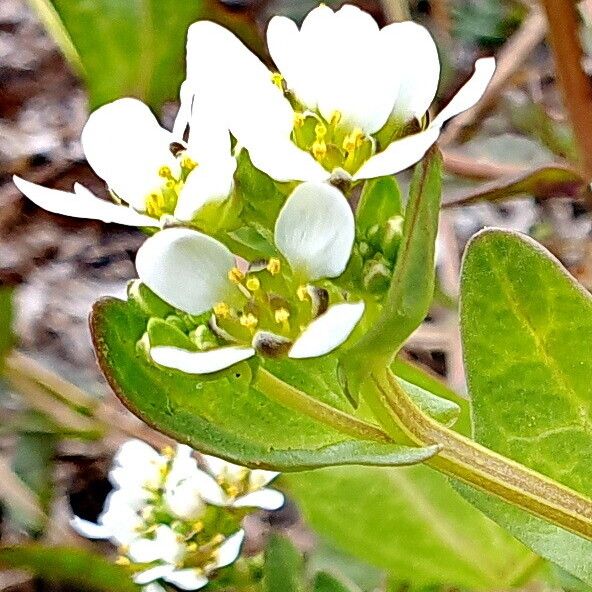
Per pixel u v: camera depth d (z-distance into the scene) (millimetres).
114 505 64
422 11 98
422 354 91
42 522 84
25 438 87
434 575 62
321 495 62
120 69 63
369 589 73
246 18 68
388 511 62
